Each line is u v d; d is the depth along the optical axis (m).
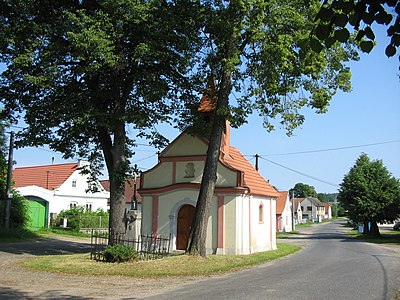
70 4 20.19
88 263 17.61
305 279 14.75
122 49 19.62
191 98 22.66
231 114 18.55
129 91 21.20
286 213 77.44
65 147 22.91
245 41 19.36
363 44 4.89
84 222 42.38
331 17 4.73
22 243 28.20
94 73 18.84
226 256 20.91
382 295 11.70
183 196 24.31
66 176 47.66
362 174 49.44
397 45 4.88
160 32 18.66
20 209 36.03
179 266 17.06
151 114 21.11
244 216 23.70
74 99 19.89
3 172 35.19
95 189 24.95
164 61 20.12
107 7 17.78
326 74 19.44
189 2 18.22
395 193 47.47
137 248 20.23
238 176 23.12
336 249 29.84
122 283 13.85
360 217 48.50
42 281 13.90
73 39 17.05
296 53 17.67
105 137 22.11
